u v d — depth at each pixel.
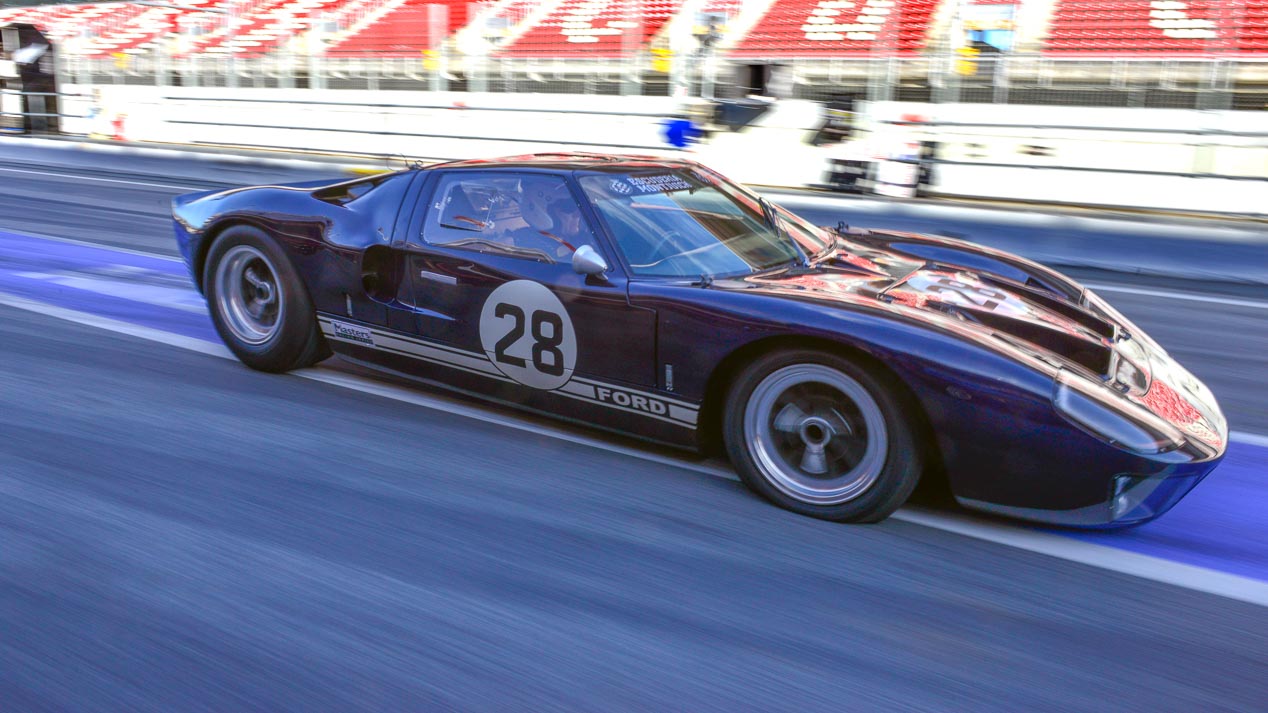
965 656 2.41
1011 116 11.60
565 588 2.66
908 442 2.94
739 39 15.81
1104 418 2.77
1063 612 2.62
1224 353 5.48
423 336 3.87
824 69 13.12
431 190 3.93
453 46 17.22
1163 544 3.06
